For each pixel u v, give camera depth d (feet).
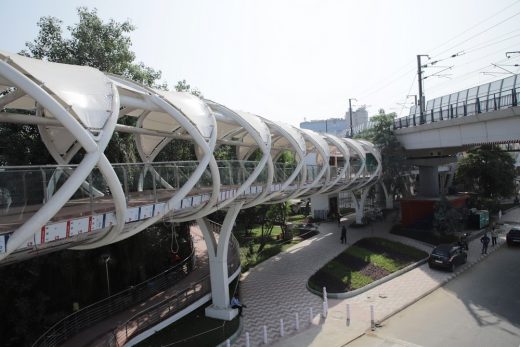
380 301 62.90
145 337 49.21
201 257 84.58
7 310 52.80
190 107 43.50
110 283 66.85
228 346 46.55
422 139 111.24
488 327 52.06
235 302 58.49
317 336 50.72
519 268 78.28
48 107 24.75
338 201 146.92
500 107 81.61
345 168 91.61
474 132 90.43
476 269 79.36
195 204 43.14
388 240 99.19
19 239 22.84
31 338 51.44
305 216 151.02
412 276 75.77
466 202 127.13
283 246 101.60
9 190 25.32
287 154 126.52
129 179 35.91
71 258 58.08
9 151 56.59
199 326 54.24
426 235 106.93
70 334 49.29
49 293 58.13
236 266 74.64
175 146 87.30
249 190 57.16
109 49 74.18
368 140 131.75
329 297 65.05
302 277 75.51
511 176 140.15
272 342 49.44
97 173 33.17
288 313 59.00
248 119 57.52
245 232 117.80
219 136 72.43
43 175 27.48
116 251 67.77
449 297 64.18
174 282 68.13
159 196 39.81
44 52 70.08
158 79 90.22
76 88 29.12
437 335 50.14
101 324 52.70
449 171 192.13
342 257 85.20
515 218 135.33
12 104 43.86
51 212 24.02
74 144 50.31
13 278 52.16
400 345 47.55
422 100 118.32
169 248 81.61
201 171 39.75
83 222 29.07
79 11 73.72
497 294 64.49
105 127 28.48
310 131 87.20
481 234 110.73
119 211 30.45
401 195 148.25
